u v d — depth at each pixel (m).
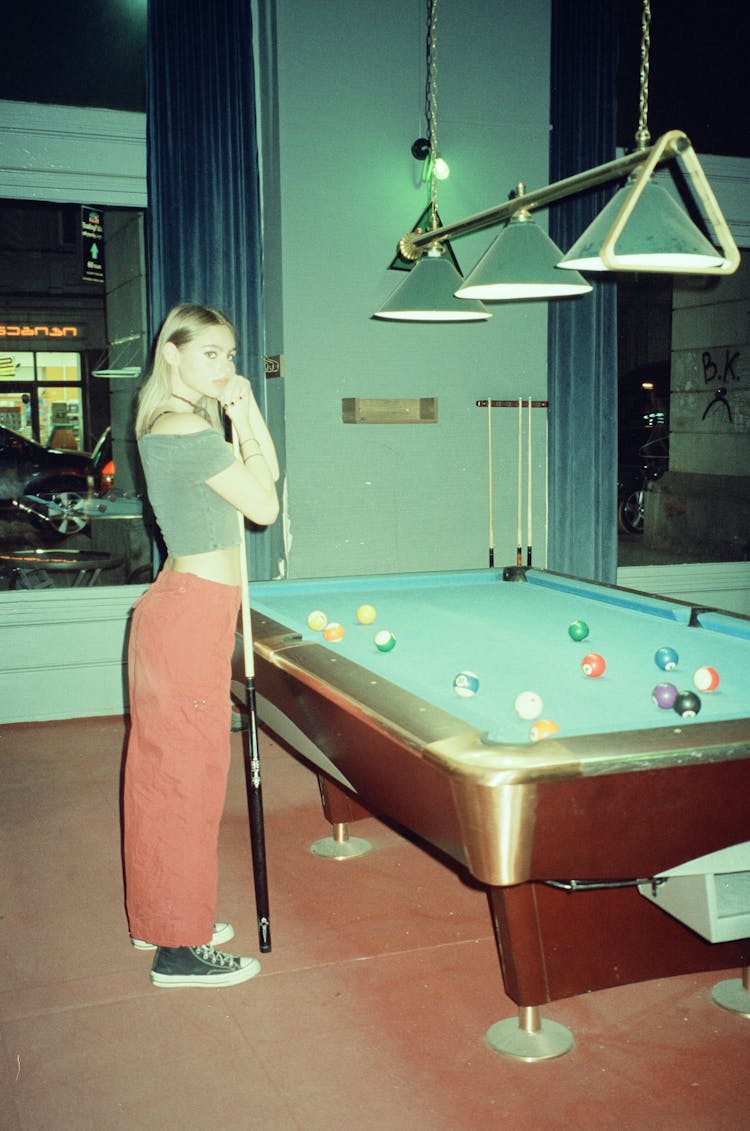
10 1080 1.88
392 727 1.69
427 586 3.40
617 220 1.98
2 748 4.07
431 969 2.29
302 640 2.37
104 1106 1.80
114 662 4.52
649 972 2.04
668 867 1.65
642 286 6.78
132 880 2.19
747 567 5.48
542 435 5.00
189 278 4.26
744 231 5.37
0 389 9.48
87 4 4.21
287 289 4.50
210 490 2.11
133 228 5.12
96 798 3.49
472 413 4.86
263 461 2.18
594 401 4.94
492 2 4.65
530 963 1.95
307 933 2.47
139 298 5.08
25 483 6.11
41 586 5.27
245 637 2.28
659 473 7.28
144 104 4.32
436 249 3.13
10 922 2.56
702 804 1.60
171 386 2.18
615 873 1.61
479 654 2.33
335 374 4.62
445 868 2.87
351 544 4.75
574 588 3.20
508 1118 1.75
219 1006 2.14
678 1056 1.93
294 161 4.44
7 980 2.26
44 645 4.41
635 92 5.03
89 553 5.51
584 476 4.97
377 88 4.52
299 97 4.41
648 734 1.59
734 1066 1.90
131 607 4.50
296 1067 1.91
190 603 2.10
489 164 4.74
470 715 1.74
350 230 4.56
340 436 4.66
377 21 4.49
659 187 2.15
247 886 2.75
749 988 2.16
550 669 2.17
